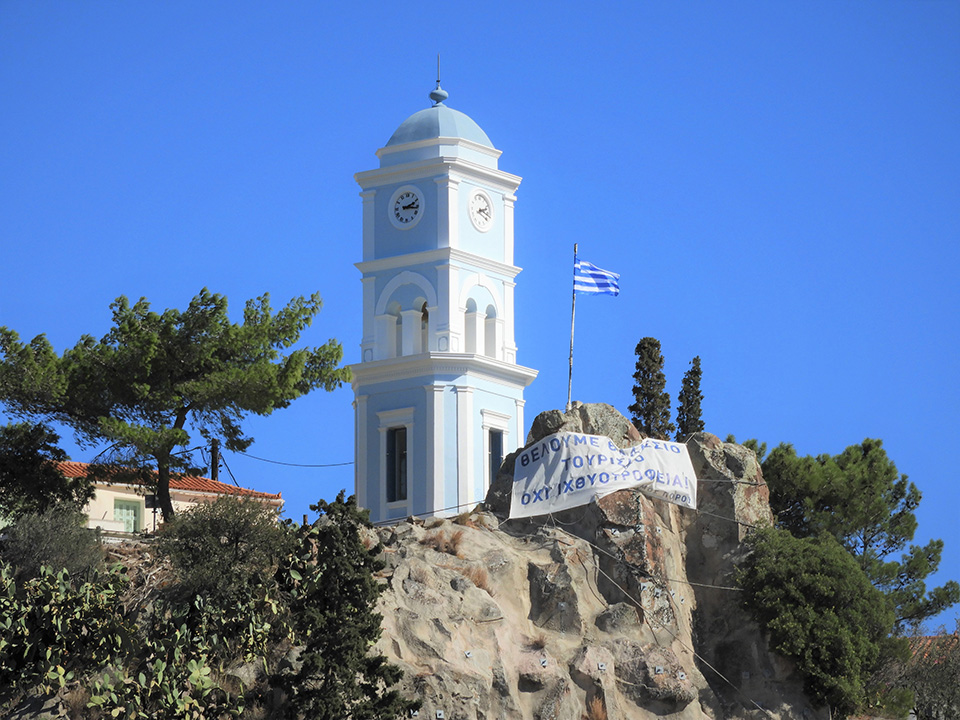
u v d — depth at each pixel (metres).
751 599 57.00
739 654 56.22
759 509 60.38
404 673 47.97
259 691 47.03
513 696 50.25
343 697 45.31
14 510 57.31
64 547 51.75
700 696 54.62
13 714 46.22
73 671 47.28
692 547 59.56
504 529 58.19
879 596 57.78
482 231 79.69
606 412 60.38
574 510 57.81
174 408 58.34
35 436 57.78
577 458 57.69
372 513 76.12
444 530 55.31
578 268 67.31
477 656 49.94
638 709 52.34
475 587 52.56
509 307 80.25
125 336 58.53
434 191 78.50
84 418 58.47
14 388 57.00
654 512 58.12
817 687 55.66
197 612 47.94
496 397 77.75
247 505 50.97
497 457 77.75
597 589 55.66
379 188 80.00
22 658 47.06
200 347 58.69
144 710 45.22
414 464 75.69
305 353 59.56
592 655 52.22
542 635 53.34
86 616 47.62
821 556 57.38
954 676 62.59
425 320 79.06
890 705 60.09
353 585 46.97
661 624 55.06
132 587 50.19
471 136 80.62
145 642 47.12
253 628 47.69
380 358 78.00
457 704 48.12
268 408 57.78
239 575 49.16
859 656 55.75
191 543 50.16
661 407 72.75
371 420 77.12
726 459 60.97
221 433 59.25
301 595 47.50
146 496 61.03
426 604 50.78
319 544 47.62
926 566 67.69
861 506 68.06
